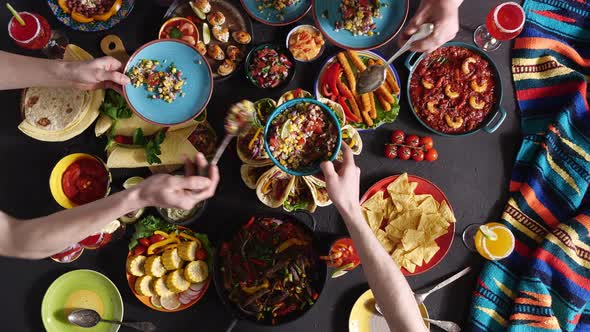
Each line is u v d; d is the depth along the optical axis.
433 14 1.74
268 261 1.80
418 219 1.89
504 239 1.83
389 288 1.48
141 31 1.88
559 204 1.97
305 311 1.71
